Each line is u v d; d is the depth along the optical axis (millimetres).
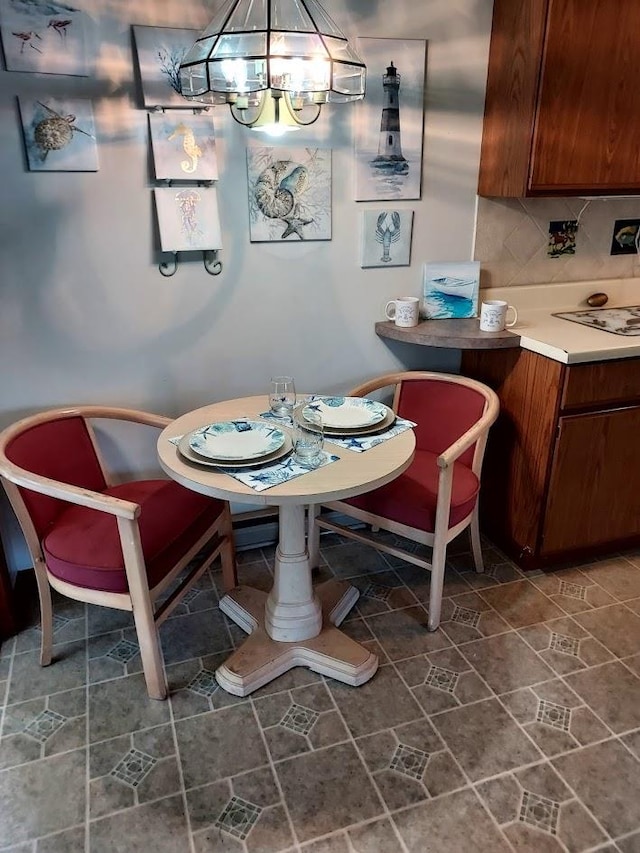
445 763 1568
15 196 1846
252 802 1473
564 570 2330
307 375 2365
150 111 1887
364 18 2014
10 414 2043
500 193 2217
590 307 2592
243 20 1404
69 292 1982
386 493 1957
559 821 1428
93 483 2000
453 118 2221
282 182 2090
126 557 1568
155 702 1752
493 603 2150
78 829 1416
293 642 1882
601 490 2242
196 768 1558
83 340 2045
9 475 1590
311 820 1432
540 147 2035
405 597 2191
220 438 1685
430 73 2143
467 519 2027
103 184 1911
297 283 2229
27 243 1897
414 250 2338
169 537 1724
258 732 1658
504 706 1737
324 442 1707
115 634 2014
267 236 2133
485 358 2400
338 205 2188
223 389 2270
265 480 1495
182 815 1444
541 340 2086
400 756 1588
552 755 1591
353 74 1441
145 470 2266
